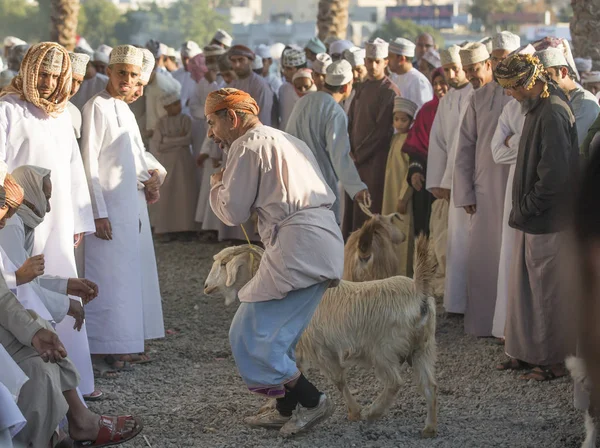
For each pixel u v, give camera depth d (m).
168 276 8.41
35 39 56.28
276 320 3.78
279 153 3.76
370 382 4.96
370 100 7.59
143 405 4.61
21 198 3.61
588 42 10.40
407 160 7.29
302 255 3.72
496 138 5.43
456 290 6.32
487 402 4.61
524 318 4.93
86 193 4.67
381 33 61.16
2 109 4.26
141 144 5.40
